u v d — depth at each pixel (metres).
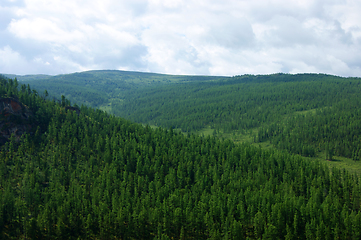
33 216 157.00
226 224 144.75
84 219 153.25
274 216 147.00
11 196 158.88
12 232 147.50
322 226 139.38
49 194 171.50
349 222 140.88
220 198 169.00
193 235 149.88
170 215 153.88
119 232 149.38
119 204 163.00
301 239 143.25
